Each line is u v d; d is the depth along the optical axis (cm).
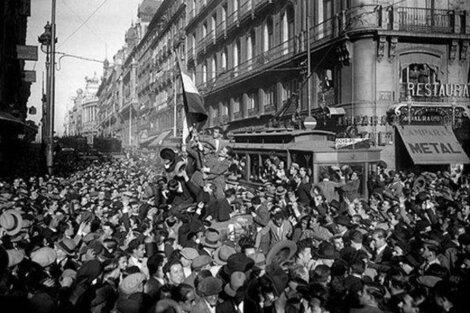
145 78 8200
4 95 2756
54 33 2377
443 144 2239
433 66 2377
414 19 2347
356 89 2330
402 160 2292
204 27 5031
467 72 2414
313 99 2723
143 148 6506
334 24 2489
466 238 732
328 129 2559
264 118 3459
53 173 2405
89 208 1138
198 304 534
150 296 521
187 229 864
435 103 2288
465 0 2438
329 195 1392
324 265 580
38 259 626
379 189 1484
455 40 2364
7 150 2825
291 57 2920
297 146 1756
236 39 4112
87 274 564
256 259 668
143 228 924
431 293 515
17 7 3400
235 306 539
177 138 4009
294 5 2992
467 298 505
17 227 790
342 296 498
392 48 2302
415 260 677
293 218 1095
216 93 4550
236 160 2266
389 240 791
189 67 5500
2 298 465
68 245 732
